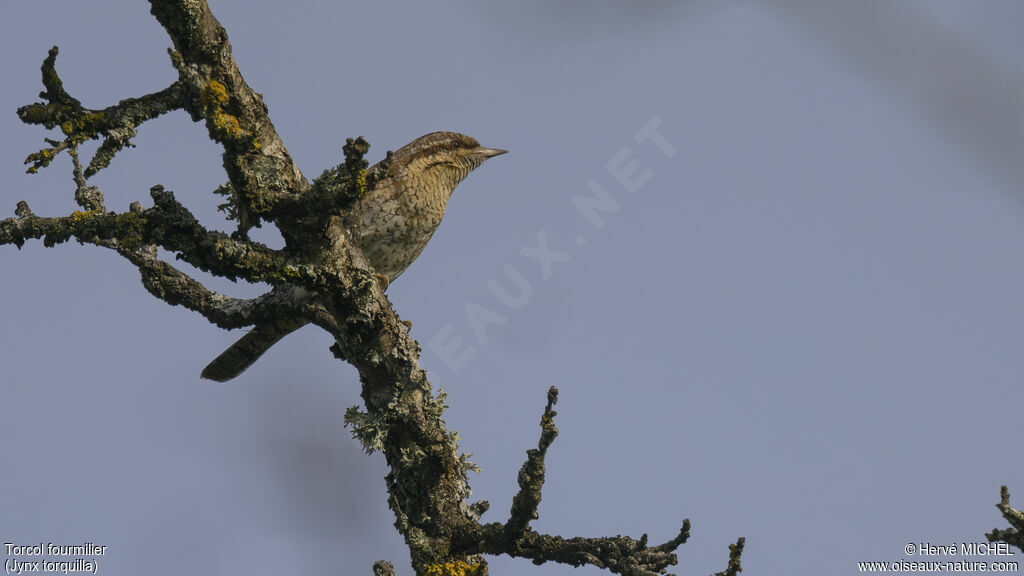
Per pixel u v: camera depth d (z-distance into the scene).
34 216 7.86
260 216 7.97
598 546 8.31
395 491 9.32
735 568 7.94
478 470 9.45
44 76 7.68
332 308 8.74
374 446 8.79
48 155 7.66
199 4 7.44
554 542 8.45
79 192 8.08
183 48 7.60
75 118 7.74
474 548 8.89
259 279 8.24
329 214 7.92
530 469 8.09
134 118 7.84
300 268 8.34
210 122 7.42
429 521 9.06
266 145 8.08
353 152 7.62
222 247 7.96
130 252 9.46
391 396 9.14
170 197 7.91
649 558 8.21
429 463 9.21
